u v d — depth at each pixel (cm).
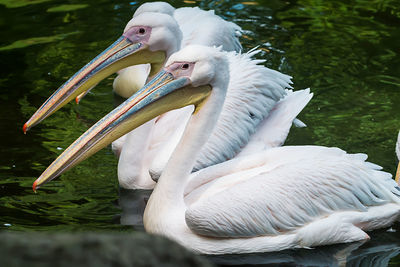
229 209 786
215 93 816
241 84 983
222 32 1182
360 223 823
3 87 1193
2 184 930
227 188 802
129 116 805
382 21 1418
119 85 1193
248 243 800
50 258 370
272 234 805
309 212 805
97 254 377
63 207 888
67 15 1435
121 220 866
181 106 818
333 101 1146
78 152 810
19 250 371
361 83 1201
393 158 986
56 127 1084
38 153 1005
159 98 805
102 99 1188
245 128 965
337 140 1030
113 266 376
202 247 796
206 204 785
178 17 1209
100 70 919
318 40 1347
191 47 812
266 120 1006
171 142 932
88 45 1323
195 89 812
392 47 1317
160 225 806
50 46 1323
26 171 961
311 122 1083
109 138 812
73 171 981
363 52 1302
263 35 1365
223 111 959
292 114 1009
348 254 799
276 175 809
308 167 813
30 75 1232
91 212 880
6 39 1345
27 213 867
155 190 828
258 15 1445
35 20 1412
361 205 819
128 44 927
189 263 395
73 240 381
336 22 1417
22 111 1118
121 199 919
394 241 819
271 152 854
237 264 788
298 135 1041
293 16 1445
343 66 1256
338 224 809
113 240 387
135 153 939
